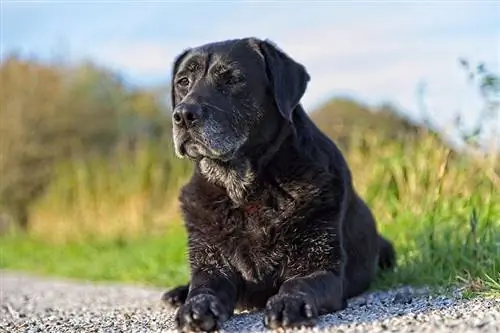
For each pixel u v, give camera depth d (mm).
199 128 1559
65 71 7652
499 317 1281
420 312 1391
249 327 1414
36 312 1855
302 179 1573
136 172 4566
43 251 4434
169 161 4535
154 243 3467
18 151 6898
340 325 1343
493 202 1991
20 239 5297
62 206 5004
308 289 1443
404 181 2352
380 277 1940
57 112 7258
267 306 1393
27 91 7223
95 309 1853
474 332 1186
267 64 1643
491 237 1825
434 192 2156
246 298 1615
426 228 2043
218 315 1398
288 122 1619
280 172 1580
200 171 1634
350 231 1731
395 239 2211
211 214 1595
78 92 7512
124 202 4488
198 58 1665
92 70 7723
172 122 1624
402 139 2543
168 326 1504
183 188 1664
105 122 7414
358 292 1802
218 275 1580
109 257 3498
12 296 2328
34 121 7121
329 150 1662
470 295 1523
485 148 2053
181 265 2619
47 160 7008
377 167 2561
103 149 7289
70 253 4082
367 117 2912
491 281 1587
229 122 1585
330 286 1493
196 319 1387
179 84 1700
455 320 1281
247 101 1608
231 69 1620
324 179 1582
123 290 2387
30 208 6375
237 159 1586
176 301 1830
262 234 1568
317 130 1698
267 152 1586
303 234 1560
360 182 2629
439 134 2176
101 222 4469
